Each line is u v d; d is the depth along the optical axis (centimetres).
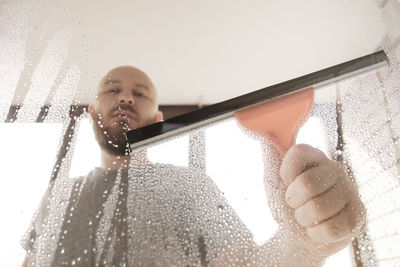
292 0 107
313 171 44
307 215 43
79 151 72
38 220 56
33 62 92
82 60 100
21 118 79
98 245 51
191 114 50
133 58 117
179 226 52
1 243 52
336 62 122
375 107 64
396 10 84
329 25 111
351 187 44
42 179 65
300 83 50
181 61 121
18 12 96
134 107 84
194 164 61
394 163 57
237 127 52
